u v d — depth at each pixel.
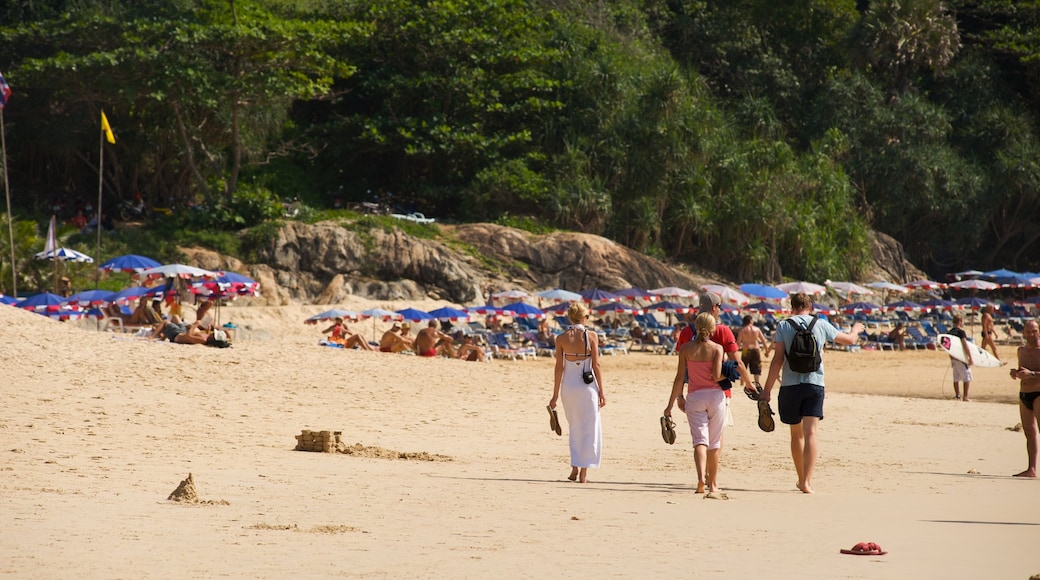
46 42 135.38
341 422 46.00
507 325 116.62
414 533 21.09
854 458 38.56
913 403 63.38
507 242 143.38
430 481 29.84
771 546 20.12
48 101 136.88
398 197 167.75
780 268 170.62
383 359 74.62
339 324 92.12
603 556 18.81
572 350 31.44
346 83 174.62
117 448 34.34
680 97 171.12
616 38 191.50
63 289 104.88
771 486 30.95
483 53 163.88
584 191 157.12
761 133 190.38
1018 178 199.88
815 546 20.16
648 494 28.47
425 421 48.00
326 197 164.62
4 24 143.50
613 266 144.12
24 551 17.69
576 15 192.25
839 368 100.69
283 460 33.34
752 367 64.12
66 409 43.44
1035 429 34.38
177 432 39.53
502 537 20.84
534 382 71.44
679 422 50.41
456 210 166.00
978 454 40.16
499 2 164.62
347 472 31.06
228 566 17.06
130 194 148.38
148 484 26.94
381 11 159.62
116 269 85.81
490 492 27.89
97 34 133.12
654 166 166.50
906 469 35.56
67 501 23.55
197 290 92.62
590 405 31.11
